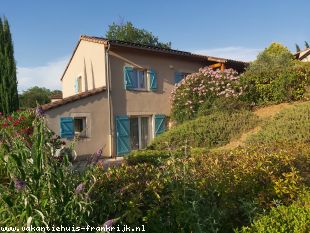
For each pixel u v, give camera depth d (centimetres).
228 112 1370
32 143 314
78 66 1756
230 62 1928
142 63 1677
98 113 1491
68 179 301
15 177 275
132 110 1619
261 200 420
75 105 1421
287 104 1425
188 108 1588
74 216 288
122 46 1561
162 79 1759
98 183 350
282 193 438
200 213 371
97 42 1578
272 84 1491
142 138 1678
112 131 1538
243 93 1503
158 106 1728
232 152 582
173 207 367
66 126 1388
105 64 1545
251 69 1808
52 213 282
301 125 885
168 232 361
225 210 388
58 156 326
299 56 2659
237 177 421
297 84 1466
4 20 1834
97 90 1489
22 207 276
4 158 313
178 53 1773
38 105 324
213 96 1537
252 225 332
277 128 911
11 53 1839
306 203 389
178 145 1134
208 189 390
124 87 1598
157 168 446
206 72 1611
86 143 1439
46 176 286
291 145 624
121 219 339
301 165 507
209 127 1179
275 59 1875
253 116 1259
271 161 486
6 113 1786
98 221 327
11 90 1817
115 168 454
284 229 316
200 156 557
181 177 391
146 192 366
